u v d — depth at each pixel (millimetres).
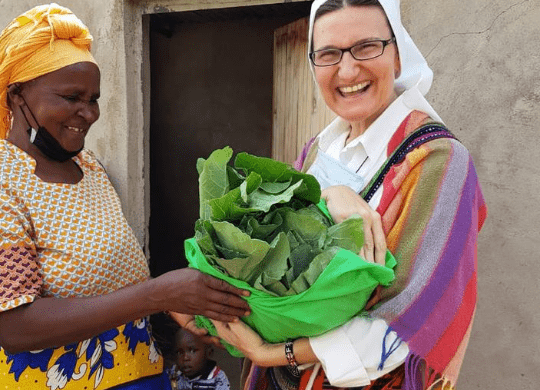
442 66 2014
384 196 1198
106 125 2811
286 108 2988
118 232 1523
